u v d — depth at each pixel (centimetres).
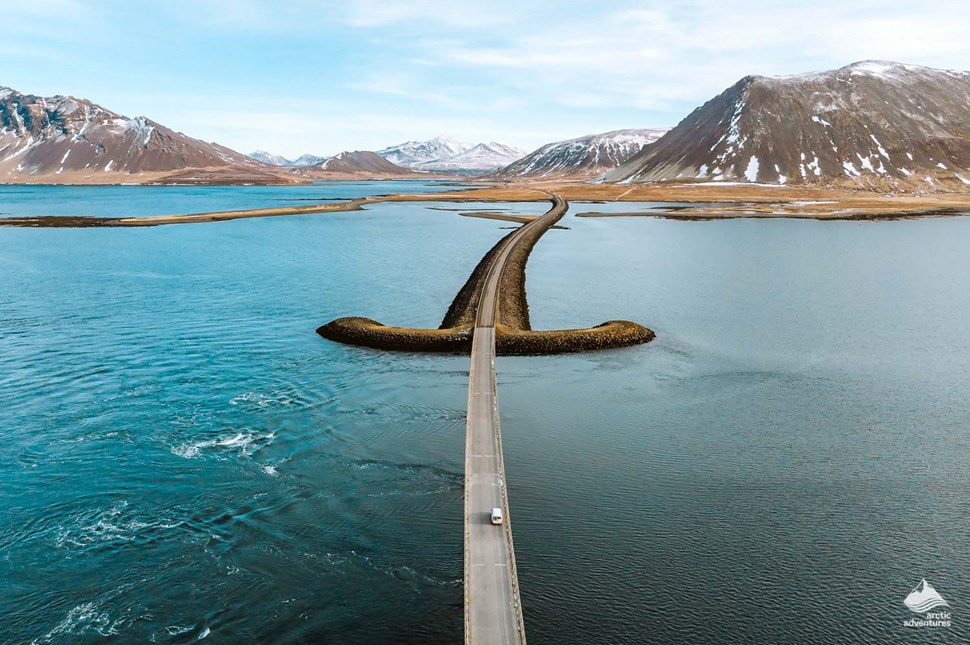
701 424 5919
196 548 3966
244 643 3259
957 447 5494
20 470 4869
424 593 3591
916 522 4369
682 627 3422
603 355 7862
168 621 3400
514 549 4031
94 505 4422
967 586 3753
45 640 3284
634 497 4653
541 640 3319
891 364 7631
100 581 3694
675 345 8300
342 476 4819
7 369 7044
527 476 4953
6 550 3953
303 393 6456
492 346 7700
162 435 5469
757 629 3416
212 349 7856
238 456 5119
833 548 4078
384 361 7481
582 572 3825
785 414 6166
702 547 4075
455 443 5375
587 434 5688
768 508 4528
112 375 6906
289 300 10575
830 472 5047
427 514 4331
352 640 3272
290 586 3644
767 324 9344
